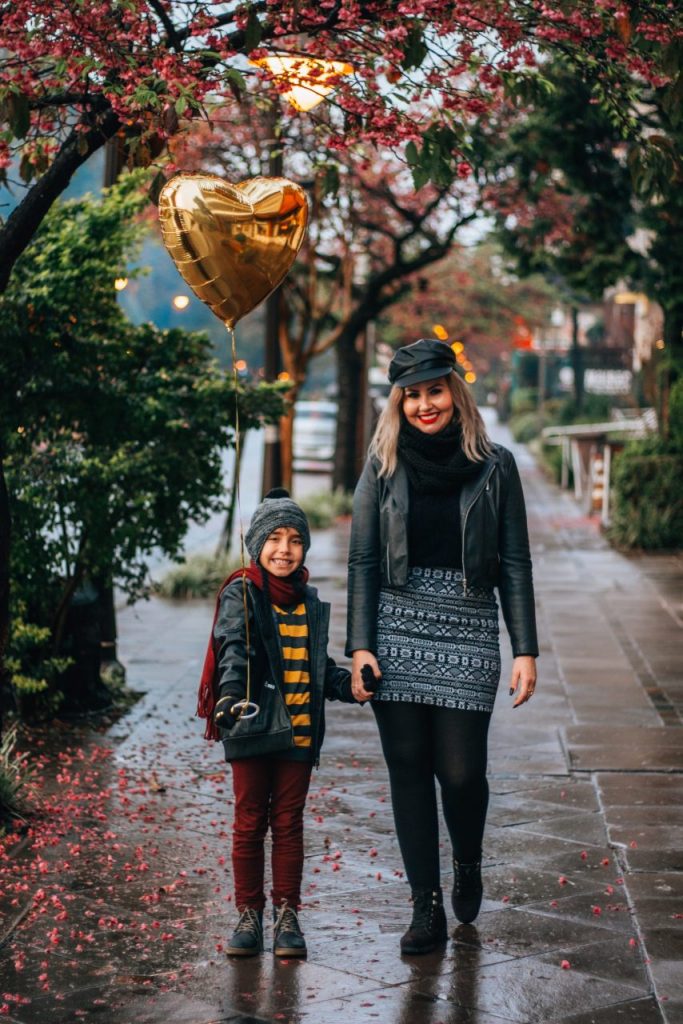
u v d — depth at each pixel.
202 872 5.54
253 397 8.47
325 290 24.67
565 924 4.90
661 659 10.73
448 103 5.43
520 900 5.17
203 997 4.25
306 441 35.78
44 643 8.40
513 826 6.21
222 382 8.32
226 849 5.87
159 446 8.25
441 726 4.61
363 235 22.20
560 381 58.66
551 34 5.39
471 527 4.57
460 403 4.62
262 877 4.73
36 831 6.05
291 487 20.52
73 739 7.96
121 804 6.57
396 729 4.63
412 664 4.59
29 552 7.79
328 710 8.92
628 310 47.69
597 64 5.75
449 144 5.57
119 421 8.18
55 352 7.88
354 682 4.59
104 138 5.67
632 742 7.90
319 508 22.34
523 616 4.65
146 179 7.82
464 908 4.84
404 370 4.59
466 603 4.62
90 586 8.81
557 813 6.44
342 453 25.25
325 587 15.02
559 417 41.84
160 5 5.16
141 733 8.15
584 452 27.22
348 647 4.62
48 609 8.42
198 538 19.89
